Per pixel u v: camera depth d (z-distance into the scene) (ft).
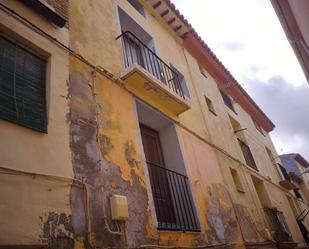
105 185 14.01
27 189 10.48
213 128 33.68
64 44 16.40
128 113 18.71
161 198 19.84
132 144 17.46
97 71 17.88
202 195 23.07
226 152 33.71
